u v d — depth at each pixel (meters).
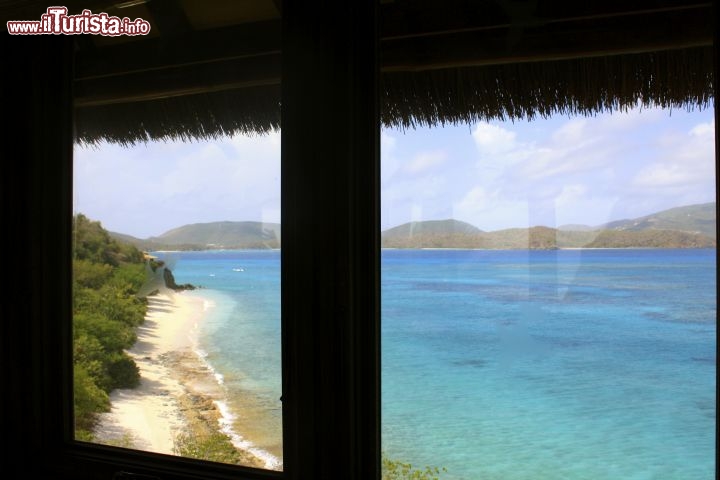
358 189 1.03
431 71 1.06
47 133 1.29
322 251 1.02
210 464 1.18
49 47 1.29
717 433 0.87
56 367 1.29
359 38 1.03
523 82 1.02
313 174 1.03
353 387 1.02
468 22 1.05
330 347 1.02
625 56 0.97
